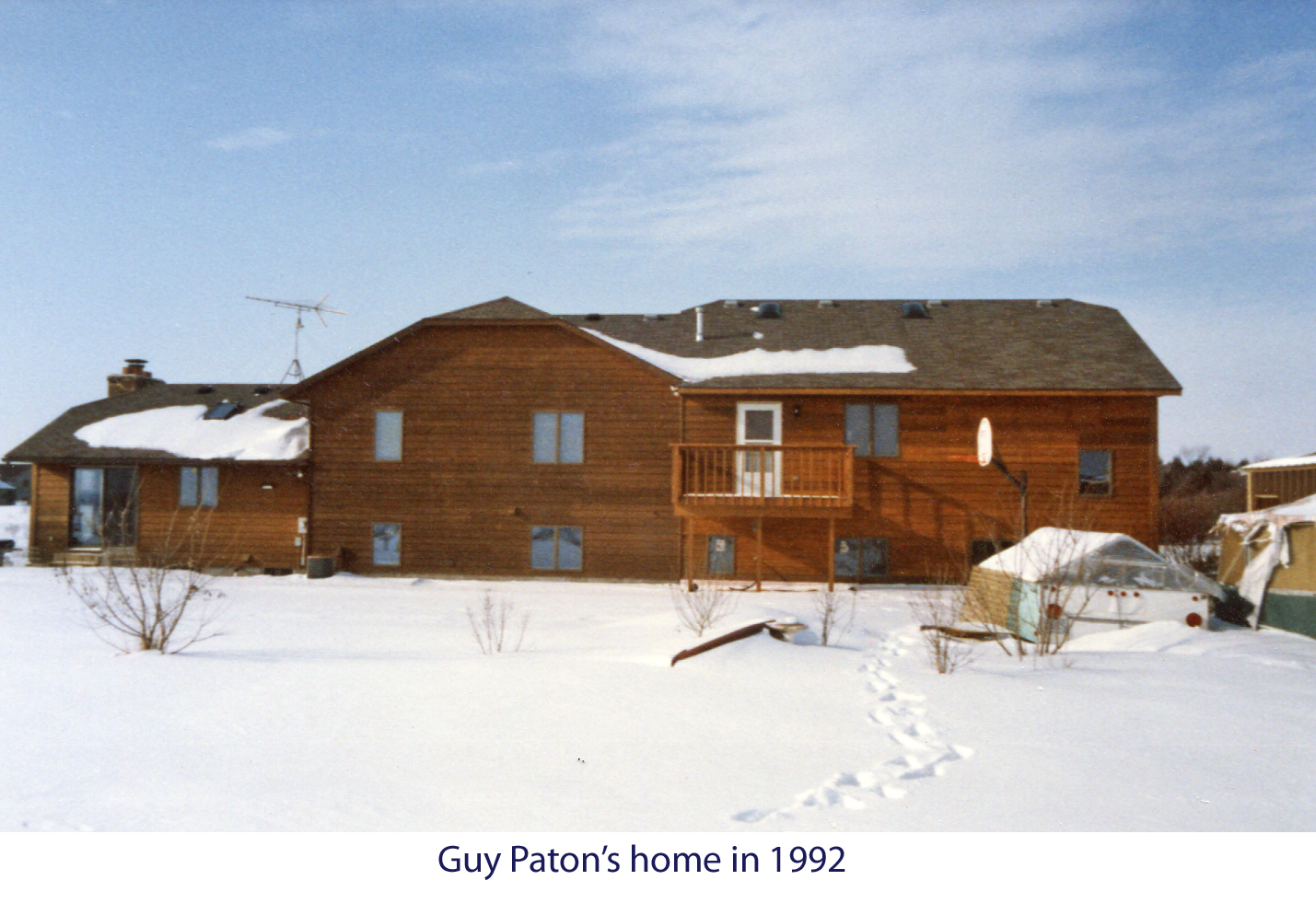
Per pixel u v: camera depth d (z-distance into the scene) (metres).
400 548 19.27
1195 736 6.32
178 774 5.36
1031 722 6.74
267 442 20.48
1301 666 9.48
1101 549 11.91
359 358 19.45
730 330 21.19
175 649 9.88
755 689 7.80
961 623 12.95
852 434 18.47
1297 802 4.96
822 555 18.47
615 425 18.91
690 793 5.07
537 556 19.02
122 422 22.02
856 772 5.49
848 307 22.25
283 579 18.78
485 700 7.27
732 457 18.31
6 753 5.77
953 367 18.55
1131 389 17.39
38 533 21.14
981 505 18.11
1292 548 12.59
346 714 6.80
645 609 14.45
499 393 19.19
